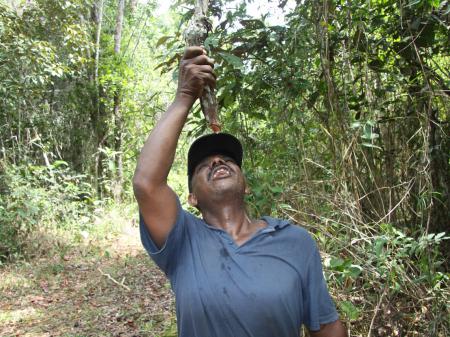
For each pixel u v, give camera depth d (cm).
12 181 905
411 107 418
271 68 410
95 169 1214
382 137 429
